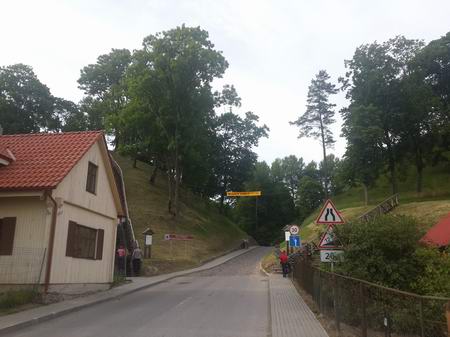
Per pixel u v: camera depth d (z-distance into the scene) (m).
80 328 12.27
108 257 23.84
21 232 17.80
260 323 13.14
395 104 62.62
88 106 79.44
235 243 72.38
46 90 67.69
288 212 115.31
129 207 60.47
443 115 62.91
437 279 13.50
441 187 65.38
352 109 60.19
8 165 19.45
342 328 10.84
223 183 86.94
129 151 61.75
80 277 20.45
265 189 113.56
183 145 58.00
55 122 70.19
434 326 6.41
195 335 11.27
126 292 21.67
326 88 71.56
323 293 14.00
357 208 57.22
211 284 27.36
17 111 64.31
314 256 25.97
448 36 69.06
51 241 17.83
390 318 7.64
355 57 64.88
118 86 74.12
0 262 17.55
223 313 15.19
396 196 51.41
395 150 63.47
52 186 17.55
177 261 43.69
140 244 49.16
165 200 68.62
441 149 65.06
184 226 61.38
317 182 111.38
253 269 42.75
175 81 55.50
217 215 86.25
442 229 23.11
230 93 61.59
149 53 57.06
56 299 17.36
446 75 69.81
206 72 56.84
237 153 85.88
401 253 14.91
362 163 57.44
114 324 12.93
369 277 14.47
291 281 28.64
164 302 18.38
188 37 57.16
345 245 15.34
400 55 64.19
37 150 20.75
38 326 12.65
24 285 17.20
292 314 14.70
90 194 21.48
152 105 57.06
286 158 125.88
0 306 14.77
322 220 15.32
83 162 20.73
